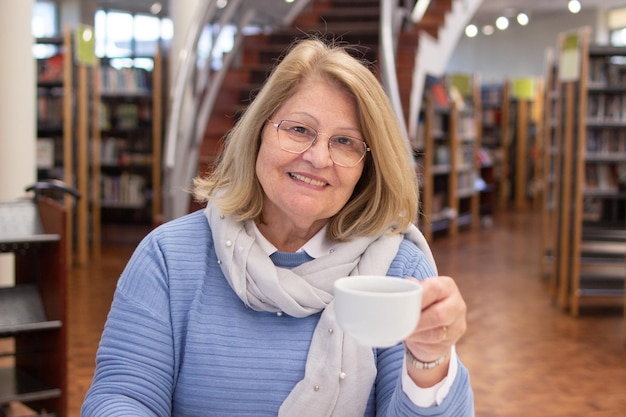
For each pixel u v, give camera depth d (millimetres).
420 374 1179
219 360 1437
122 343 1447
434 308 1074
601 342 5695
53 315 3336
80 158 8484
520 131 16906
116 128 10602
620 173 7840
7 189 5996
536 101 17016
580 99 6555
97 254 8852
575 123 6660
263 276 1430
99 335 5504
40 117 9000
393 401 1243
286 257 1493
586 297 7320
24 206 3557
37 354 3488
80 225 8469
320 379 1407
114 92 10398
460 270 8602
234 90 7570
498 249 10258
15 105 5996
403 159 1481
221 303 1479
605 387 4637
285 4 11094
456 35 10570
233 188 1531
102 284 7344
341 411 1424
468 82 11891
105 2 17375
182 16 8172
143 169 11047
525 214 15203
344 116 1418
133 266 1522
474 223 12578
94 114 8695
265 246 1494
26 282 3674
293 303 1419
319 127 1416
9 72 5969
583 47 6504
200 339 1448
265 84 1505
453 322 1102
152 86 10422
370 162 1500
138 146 10805
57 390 3330
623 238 7184
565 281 6723
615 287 6641
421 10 9367
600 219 8016
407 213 1521
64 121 8320
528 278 8219
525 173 17125
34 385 3398
